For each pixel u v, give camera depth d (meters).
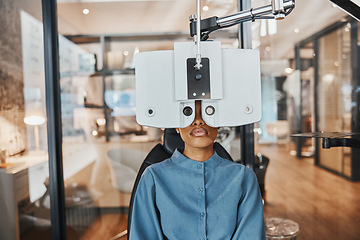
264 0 2.13
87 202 2.29
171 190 0.95
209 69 0.67
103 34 2.24
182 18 2.21
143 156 2.27
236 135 2.21
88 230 2.30
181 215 0.91
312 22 2.11
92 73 2.25
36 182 2.24
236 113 0.70
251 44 2.15
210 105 0.70
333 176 2.15
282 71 2.15
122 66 2.24
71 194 2.29
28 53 2.21
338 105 2.12
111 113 2.26
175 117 0.70
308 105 2.14
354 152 2.12
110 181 2.29
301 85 2.14
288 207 2.18
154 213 0.94
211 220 0.92
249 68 0.70
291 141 2.17
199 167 0.96
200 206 0.92
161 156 1.43
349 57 2.09
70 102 2.25
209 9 2.19
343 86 2.11
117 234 2.29
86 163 2.28
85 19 2.23
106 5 2.22
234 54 0.69
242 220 0.95
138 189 0.97
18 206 2.24
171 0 2.21
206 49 0.67
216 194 0.95
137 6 2.22
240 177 0.98
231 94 0.69
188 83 0.67
